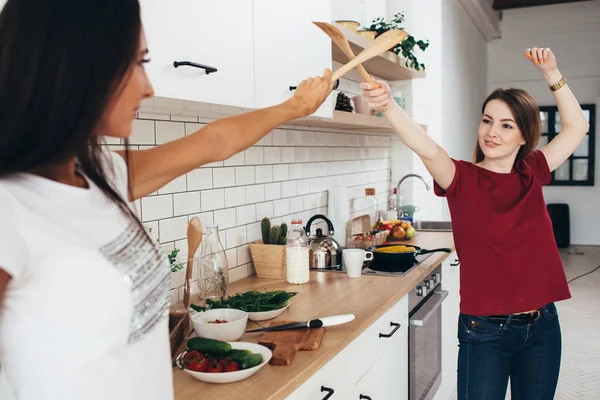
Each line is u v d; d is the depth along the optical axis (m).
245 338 1.62
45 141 0.70
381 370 2.02
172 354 1.46
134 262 0.81
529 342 2.03
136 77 0.79
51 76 0.68
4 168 0.71
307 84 1.19
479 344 2.02
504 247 1.97
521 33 8.61
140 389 0.82
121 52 0.72
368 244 3.14
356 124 2.79
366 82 1.66
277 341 1.52
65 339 0.74
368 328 1.87
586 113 8.42
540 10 8.45
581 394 3.39
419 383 2.49
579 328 4.64
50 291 0.72
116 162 0.97
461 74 6.61
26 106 0.68
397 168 4.48
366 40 2.82
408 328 2.35
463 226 2.00
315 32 2.16
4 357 0.75
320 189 3.22
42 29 0.67
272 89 1.86
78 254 0.73
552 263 2.01
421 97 4.91
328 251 2.65
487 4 7.61
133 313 0.80
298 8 2.02
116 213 0.84
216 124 1.12
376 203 3.78
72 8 0.68
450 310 3.21
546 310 2.04
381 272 2.50
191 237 1.91
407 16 4.46
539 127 2.05
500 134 2.01
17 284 0.72
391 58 3.29
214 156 1.11
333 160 3.39
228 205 2.36
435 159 1.92
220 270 1.94
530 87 8.66
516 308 1.96
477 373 2.03
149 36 1.31
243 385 1.28
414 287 2.43
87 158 0.81
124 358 0.79
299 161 2.96
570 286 6.09
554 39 8.45
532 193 2.02
